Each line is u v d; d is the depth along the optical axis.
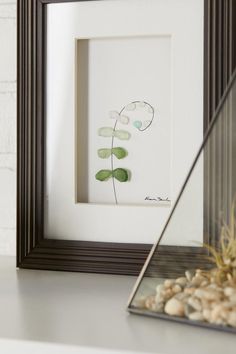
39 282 0.73
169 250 0.60
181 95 0.75
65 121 0.79
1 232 0.87
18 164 0.80
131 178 0.78
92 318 0.60
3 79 0.87
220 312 0.55
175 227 0.60
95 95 0.79
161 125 0.76
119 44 0.78
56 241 0.79
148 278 0.60
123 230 0.77
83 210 0.78
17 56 0.80
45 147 0.80
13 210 0.87
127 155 0.78
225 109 0.59
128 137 0.78
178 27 0.74
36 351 0.53
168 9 0.75
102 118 0.79
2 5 0.86
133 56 0.77
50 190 0.80
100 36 0.77
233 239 0.57
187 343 0.53
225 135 0.58
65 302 0.65
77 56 0.79
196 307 0.57
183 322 0.57
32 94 0.80
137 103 0.77
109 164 0.78
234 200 0.57
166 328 0.57
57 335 0.55
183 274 0.59
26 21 0.80
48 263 0.79
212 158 0.59
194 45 0.74
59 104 0.79
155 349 0.51
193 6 0.74
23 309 0.62
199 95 0.74
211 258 0.57
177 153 0.75
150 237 0.76
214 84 0.72
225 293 0.56
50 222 0.80
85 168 0.79
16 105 0.84
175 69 0.75
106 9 0.77
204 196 0.59
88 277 0.75
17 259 0.80
